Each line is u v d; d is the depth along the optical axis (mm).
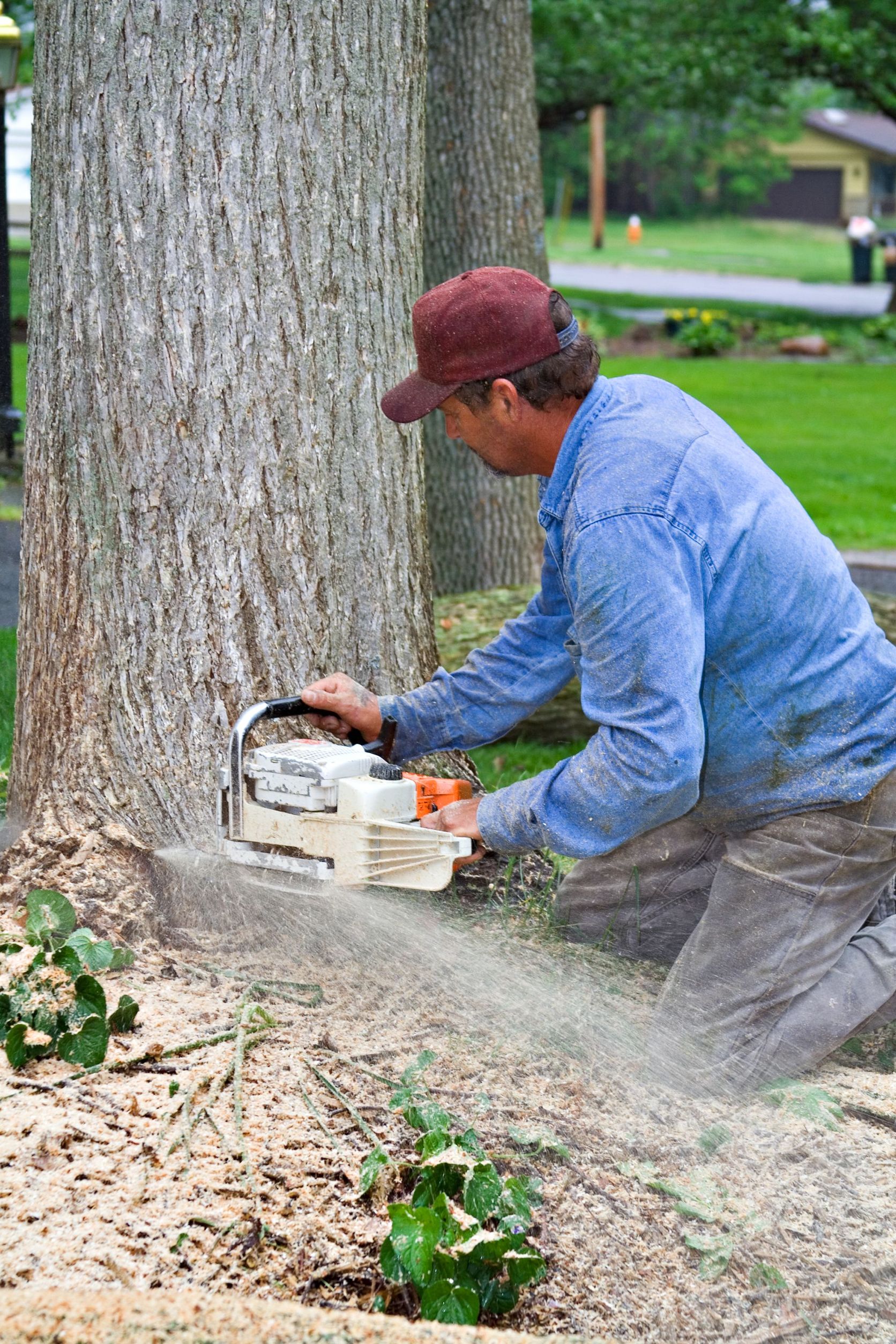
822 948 3664
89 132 3840
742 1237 2924
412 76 4172
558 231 69500
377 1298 2525
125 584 4016
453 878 4430
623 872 4227
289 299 3967
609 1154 3137
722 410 23703
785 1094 3531
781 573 3320
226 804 3699
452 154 9609
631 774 3195
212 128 3826
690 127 60875
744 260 61938
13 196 37375
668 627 3125
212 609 4023
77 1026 3088
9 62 13367
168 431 3941
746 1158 3242
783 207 89312
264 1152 2828
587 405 3350
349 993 3680
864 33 31016
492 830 3471
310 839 3512
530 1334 2568
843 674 3441
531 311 3287
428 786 3779
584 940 4312
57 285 3971
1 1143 2713
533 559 10219
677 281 48938
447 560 10055
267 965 3756
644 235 77312
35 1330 2100
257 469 4004
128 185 3842
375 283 4133
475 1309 2439
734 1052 3631
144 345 3904
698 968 3717
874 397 26062
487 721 4098
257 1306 2219
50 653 4121
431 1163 2734
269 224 3906
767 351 32594
